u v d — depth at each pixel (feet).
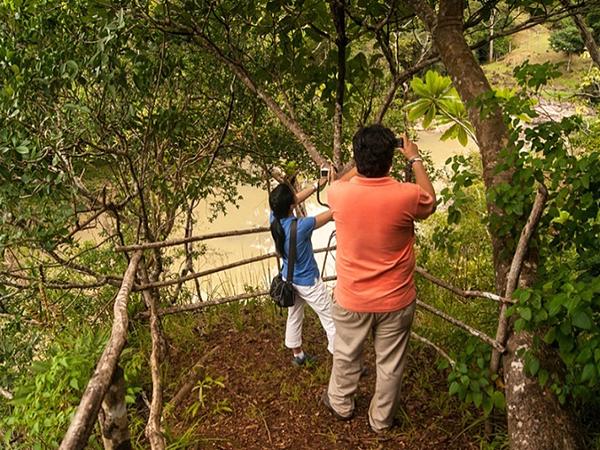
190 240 11.13
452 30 10.25
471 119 9.62
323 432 10.11
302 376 11.86
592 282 6.90
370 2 12.42
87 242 16.90
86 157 12.33
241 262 12.48
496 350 9.06
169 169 14.52
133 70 11.48
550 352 8.19
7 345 12.41
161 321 13.61
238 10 12.15
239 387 11.60
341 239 8.79
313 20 12.53
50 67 9.73
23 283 14.17
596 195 8.18
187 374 12.23
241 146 15.67
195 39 12.12
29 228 11.02
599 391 8.74
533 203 8.69
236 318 14.47
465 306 14.25
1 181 9.82
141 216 12.48
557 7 13.82
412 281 8.98
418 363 12.05
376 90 18.22
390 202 8.18
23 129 10.05
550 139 8.09
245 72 12.33
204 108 15.10
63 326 13.16
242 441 10.02
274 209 11.09
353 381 9.80
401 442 9.76
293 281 11.24
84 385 9.12
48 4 10.37
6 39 10.11
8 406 11.62
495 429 9.87
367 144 8.04
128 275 8.96
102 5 9.92
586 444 8.71
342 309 9.10
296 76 13.65
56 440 9.21
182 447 9.71
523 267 8.66
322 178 10.87
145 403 11.28
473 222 17.48
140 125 12.10
